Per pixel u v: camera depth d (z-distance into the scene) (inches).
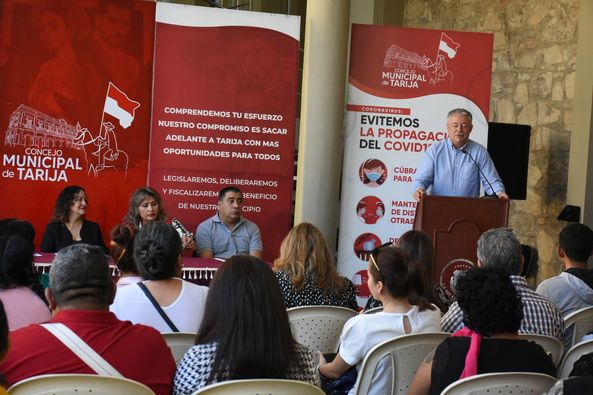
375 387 125.2
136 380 96.2
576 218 345.7
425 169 262.2
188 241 237.0
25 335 94.8
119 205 251.6
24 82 243.9
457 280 105.7
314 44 266.8
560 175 363.6
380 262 131.8
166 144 253.8
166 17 251.6
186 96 253.9
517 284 140.2
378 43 262.1
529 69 381.1
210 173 256.4
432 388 104.3
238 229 253.4
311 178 267.4
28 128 244.8
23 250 126.6
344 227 264.4
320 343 155.2
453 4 419.5
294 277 159.2
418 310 132.0
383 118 263.1
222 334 92.9
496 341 102.8
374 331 129.4
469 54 264.7
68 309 97.5
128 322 100.1
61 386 89.0
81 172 248.7
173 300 126.0
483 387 98.6
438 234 227.0
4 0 241.6
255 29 256.1
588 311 157.6
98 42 247.6
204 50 253.9
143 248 126.1
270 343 92.8
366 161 263.6
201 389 89.2
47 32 244.2
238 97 256.4
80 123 247.8
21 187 245.3
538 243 374.6
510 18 390.6
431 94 264.1
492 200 227.9
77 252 99.0
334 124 267.6
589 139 349.1
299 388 91.6
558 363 133.6
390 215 264.8
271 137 259.0
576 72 355.3
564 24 363.9
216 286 94.4
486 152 263.6
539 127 374.6
